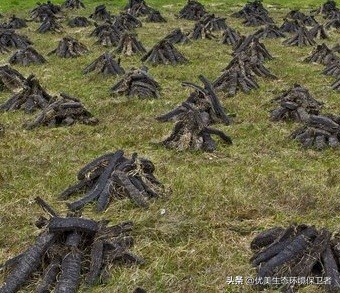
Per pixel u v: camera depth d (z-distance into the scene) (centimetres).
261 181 1150
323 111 1688
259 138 1436
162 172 1203
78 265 799
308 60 2481
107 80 2058
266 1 4891
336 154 1325
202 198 1059
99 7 3884
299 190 1112
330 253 817
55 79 2091
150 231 938
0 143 1383
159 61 2380
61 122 1556
